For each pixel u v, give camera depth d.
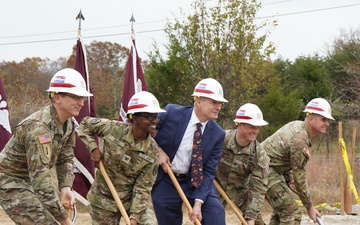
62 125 6.34
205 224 7.59
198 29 23.17
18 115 19.72
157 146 6.98
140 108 6.64
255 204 7.96
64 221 6.21
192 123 7.46
